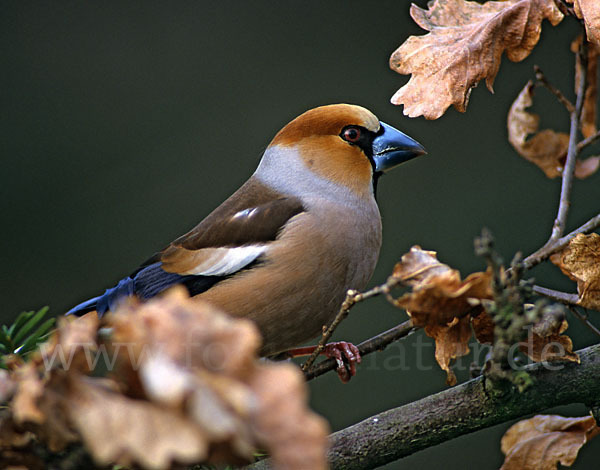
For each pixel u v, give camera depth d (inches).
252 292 300.2
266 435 116.1
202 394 115.0
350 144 323.9
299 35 589.3
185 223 544.7
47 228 531.2
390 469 444.8
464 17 259.0
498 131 543.2
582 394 223.6
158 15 589.9
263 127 569.6
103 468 150.6
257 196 325.1
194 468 197.2
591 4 238.1
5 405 154.4
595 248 220.8
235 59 583.8
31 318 185.9
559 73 538.9
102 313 318.3
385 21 586.6
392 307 481.1
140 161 556.7
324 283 305.3
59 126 561.0
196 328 122.0
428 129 542.3
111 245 532.7
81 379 131.5
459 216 523.5
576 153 257.3
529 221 515.5
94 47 581.0
